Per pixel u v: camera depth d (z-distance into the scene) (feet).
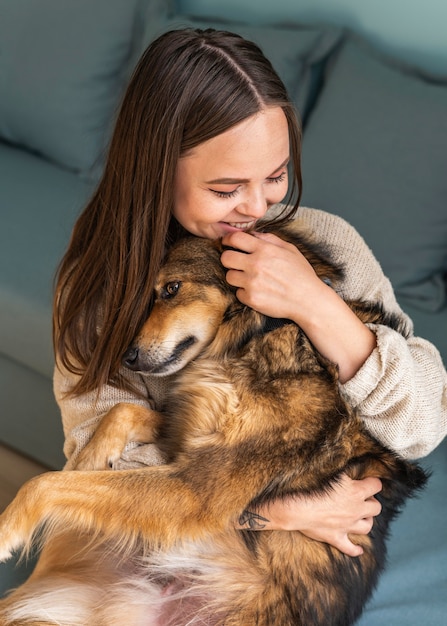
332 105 9.57
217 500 5.53
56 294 6.35
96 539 5.99
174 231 6.19
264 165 5.17
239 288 5.84
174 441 6.00
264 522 5.56
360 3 10.50
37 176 11.16
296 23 10.67
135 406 6.08
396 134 9.12
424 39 10.24
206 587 5.64
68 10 11.04
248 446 5.65
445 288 9.31
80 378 6.17
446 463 7.79
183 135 5.16
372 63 9.66
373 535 6.04
